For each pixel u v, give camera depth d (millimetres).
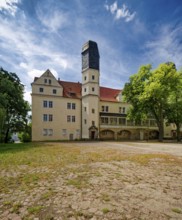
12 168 8352
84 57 42562
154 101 32781
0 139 32312
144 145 23125
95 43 42438
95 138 39125
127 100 37031
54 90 38625
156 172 7566
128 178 6598
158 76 31094
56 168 8352
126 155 12750
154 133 50125
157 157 11727
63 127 38938
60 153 13977
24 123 35562
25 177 6750
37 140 35938
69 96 40531
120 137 44812
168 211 3910
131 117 36906
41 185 5781
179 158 11336
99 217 3631
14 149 17312
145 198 4656
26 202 4426
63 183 5988
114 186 5656
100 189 5371
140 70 35094
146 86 31766
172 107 34188
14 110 32781
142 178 6598
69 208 4062
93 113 39875
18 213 3857
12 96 31141
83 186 5656
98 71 41469
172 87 31422
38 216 3703
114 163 9648
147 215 3719
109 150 16328
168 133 53438
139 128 46094
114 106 45656
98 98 41250
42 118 36875
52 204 4293
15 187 5590
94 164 9359
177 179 6473
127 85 36938
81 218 3596
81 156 12266
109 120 42875
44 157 11812
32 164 9312
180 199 4594
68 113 39875
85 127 39875
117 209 3996
